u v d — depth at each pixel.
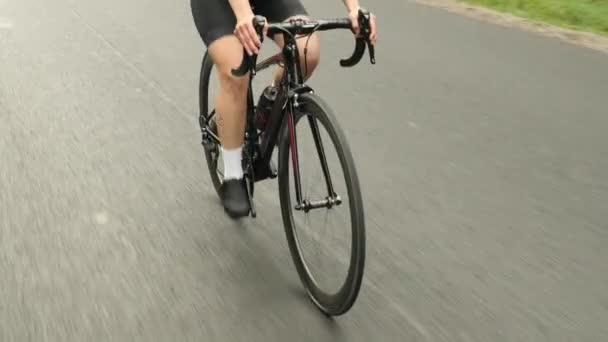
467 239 3.55
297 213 3.23
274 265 3.32
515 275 3.23
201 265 3.29
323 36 7.62
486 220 3.75
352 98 5.70
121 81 6.05
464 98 5.79
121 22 8.30
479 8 9.29
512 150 4.73
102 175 4.23
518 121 5.30
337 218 3.00
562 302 3.02
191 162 4.46
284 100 3.02
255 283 3.16
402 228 3.66
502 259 3.37
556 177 4.32
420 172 4.34
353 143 4.77
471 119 5.30
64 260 3.30
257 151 3.40
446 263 3.32
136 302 2.98
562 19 8.88
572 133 5.09
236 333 2.79
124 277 3.17
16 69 6.33
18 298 3.00
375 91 5.90
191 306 2.96
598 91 6.11
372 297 3.04
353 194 2.62
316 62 3.19
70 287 3.08
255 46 2.74
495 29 8.24
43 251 3.38
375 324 2.86
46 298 3.00
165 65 6.55
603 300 3.05
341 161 2.68
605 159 4.63
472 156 4.61
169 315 2.90
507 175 4.33
